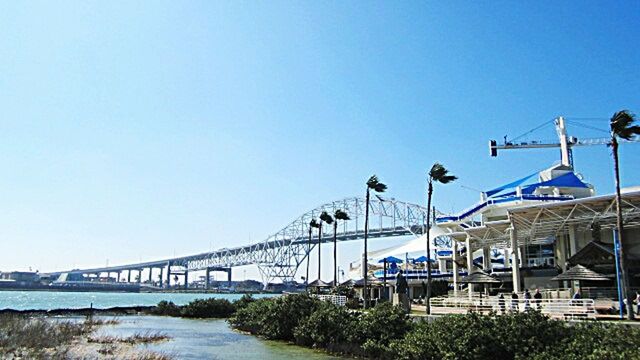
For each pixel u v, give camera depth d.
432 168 47.16
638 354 18.30
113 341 38.25
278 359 31.88
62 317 63.25
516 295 38.72
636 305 33.69
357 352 32.84
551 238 54.78
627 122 32.62
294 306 43.25
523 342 23.42
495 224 49.50
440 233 62.84
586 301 32.00
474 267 63.72
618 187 32.44
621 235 31.73
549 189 58.56
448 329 26.48
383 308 34.47
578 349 20.98
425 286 70.50
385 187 59.25
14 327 39.47
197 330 52.28
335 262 80.25
